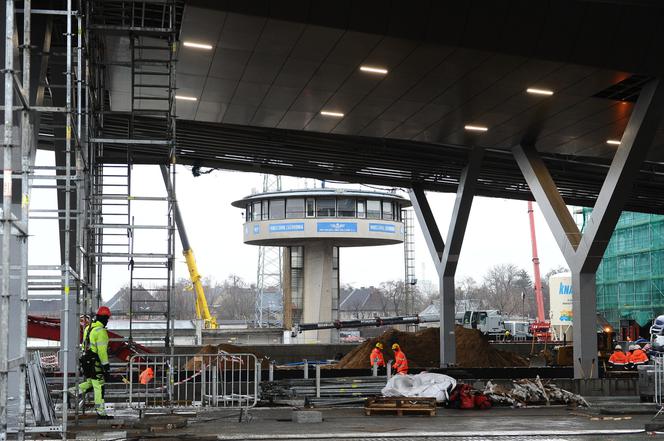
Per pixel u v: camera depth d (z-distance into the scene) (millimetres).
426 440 17297
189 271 101625
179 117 36062
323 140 41906
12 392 17672
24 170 13547
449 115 34844
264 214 80312
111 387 28375
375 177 49406
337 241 81188
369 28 25266
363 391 26609
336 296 84500
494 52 26906
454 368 35562
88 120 21188
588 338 33094
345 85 31031
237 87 31516
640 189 55969
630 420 21906
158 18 25453
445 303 44562
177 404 24812
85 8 21641
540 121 35562
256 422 21109
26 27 13570
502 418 22438
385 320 74312
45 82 21766
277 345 61406
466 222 43344
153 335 82188
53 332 30641
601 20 26219
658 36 27328
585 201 60062
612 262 87188
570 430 19125
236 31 25656
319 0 24125
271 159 46562
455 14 25250
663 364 26156
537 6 25391
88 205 21328
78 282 17688
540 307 114750
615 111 33938
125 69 29219
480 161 41688
